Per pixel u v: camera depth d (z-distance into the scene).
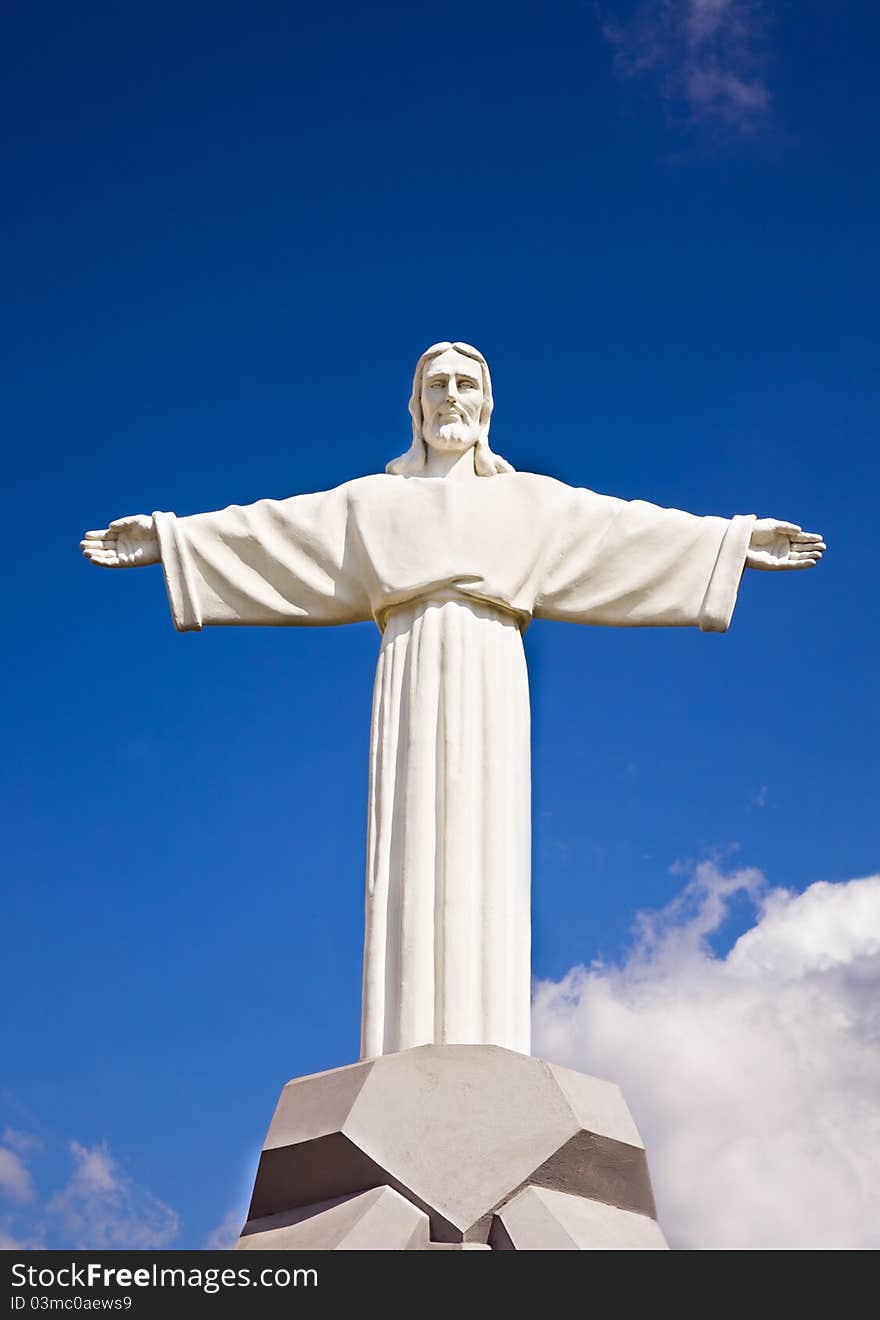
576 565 13.36
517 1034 12.09
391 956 12.15
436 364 13.77
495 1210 10.98
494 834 12.42
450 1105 11.27
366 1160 11.12
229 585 13.48
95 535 13.74
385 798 12.59
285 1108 11.57
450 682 12.75
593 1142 11.28
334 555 13.38
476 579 13.02
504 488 13.46
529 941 12.44
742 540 13.45
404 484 13.48
